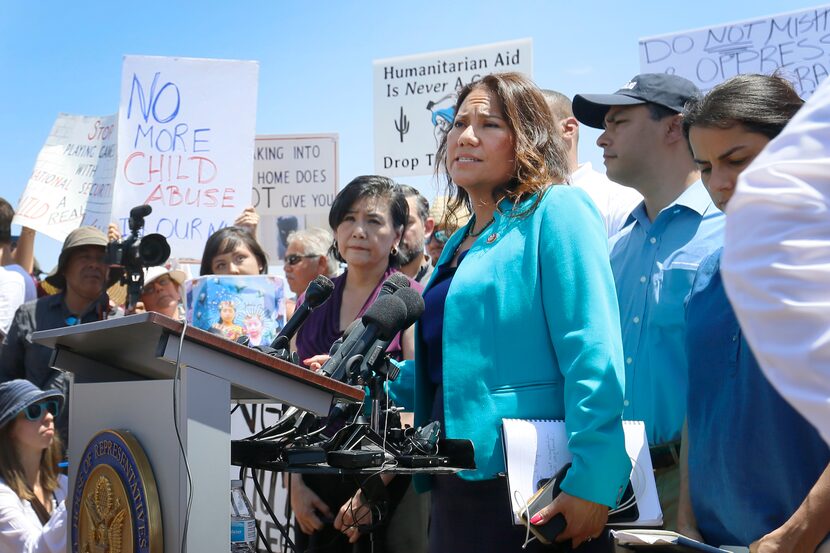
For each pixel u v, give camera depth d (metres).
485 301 2.47
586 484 2.19
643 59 5.14
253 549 2.46
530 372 2.42
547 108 2.74
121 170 6.01
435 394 2.70
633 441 2.44
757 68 4.90
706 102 2.32
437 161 3.19
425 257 5.55
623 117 3.43
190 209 6.00
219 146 6.06
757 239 0.96
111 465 1.93
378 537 3.44
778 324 0.95
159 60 6.11
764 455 2.20
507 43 6.18
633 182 3.46
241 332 4.01
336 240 4.01
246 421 4.29
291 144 7.08
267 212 7.05
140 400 1.91
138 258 3.63
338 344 2.41
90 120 6.65
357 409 2.35
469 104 2.71
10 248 6.50
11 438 3.62
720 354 2.39
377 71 6.44
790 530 1.89
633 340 3.25
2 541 3.42
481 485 2.40
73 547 2.13
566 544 2.34
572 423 2.26
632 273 3.37
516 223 2.53
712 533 2.43
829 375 0.92
